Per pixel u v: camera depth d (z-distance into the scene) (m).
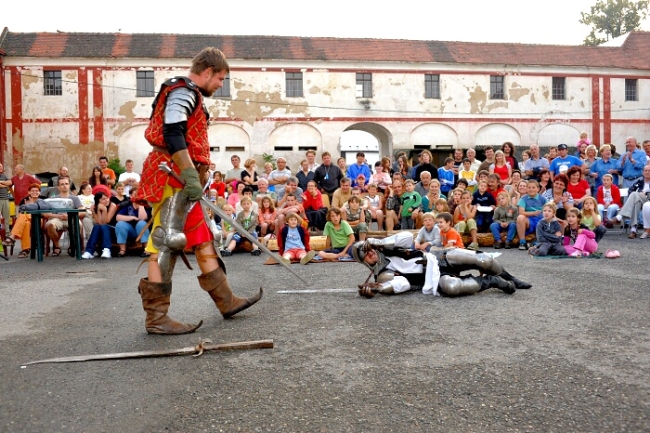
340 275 6.55
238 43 28.91
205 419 2.39
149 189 3.75
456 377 2.87
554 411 2.44
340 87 28.56
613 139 30.67
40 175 23.62
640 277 5.99
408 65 28.97
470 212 9.62
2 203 11.82
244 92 27.91
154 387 2.77
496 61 29.64
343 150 30.47
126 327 4.02
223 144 27.89
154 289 3.76
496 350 3.33
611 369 2.96
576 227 8.30
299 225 8.30
